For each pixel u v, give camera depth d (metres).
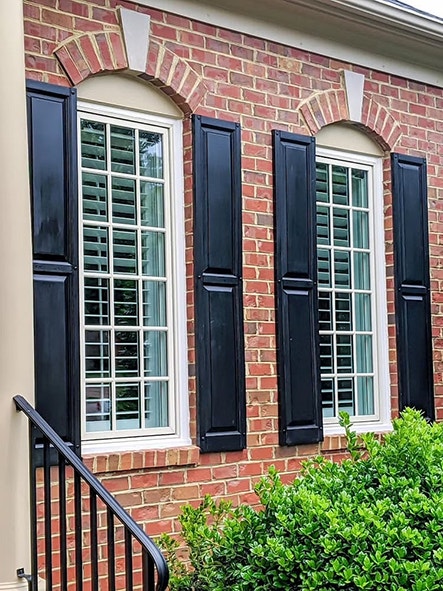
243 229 5.27
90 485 3.08
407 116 6.30
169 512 4.76
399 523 3.14
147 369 4.90
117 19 4.75
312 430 5.48
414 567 2.89
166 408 4.96
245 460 5.15
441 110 6.56
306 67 5.69
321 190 5.89
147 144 5.00
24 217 3.47
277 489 3.62
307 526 3.16
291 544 3.23
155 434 4.87
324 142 5.87
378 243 6.17
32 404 3.43
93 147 4.75
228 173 5.19
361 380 6.02
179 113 5.08
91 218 4.72
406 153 6.27
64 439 4.31
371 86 6.08
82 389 4.57
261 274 5.34
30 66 4.38
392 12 5.80
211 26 5.19
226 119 5.22
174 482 4.80
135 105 4.89
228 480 5.05
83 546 4.42
